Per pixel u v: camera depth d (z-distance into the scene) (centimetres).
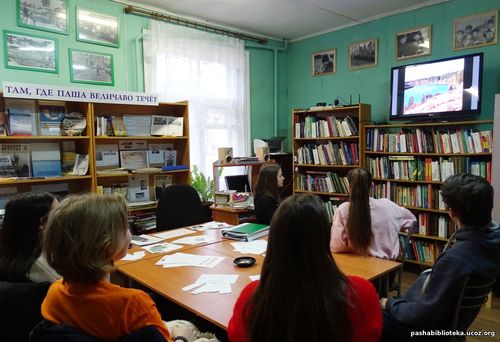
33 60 338
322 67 517
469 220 141
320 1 406
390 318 159
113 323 97
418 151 379
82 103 344
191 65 445
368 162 420
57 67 352
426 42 412
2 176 310
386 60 448
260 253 227
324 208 96
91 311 97
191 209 329
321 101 523
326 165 450
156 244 250
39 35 340
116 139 380
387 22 444
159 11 419
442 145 364
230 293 166
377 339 96
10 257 135
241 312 102
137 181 396
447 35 396
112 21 386
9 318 120
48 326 96
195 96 450
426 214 379
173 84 429
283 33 525
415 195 383
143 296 105
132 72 404
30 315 121
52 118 331
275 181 321
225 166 436
